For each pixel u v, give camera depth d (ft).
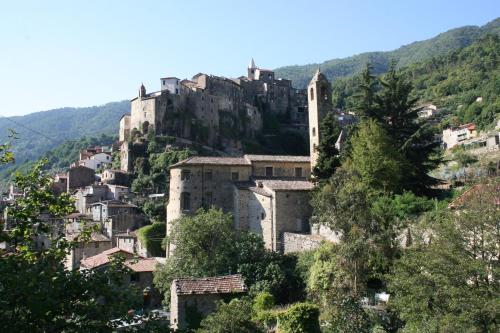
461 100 536.01
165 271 179.83
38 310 45.96
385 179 173.68
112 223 315.78
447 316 79.46
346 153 200.34
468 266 81.15
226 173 241.55
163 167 402.52
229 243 184.14
